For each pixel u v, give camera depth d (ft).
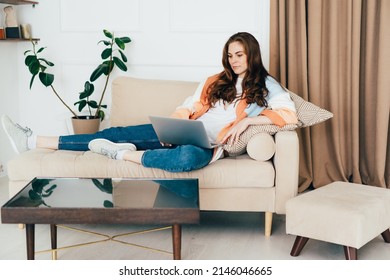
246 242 8.43
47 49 12.77
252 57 9.31
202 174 8.46
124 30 12.34
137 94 10.57
